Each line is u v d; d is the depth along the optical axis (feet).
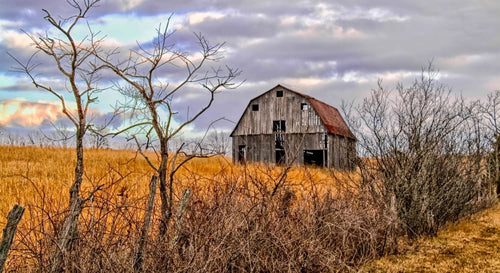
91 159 68.33
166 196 20.63
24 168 54.95
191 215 20.59
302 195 26.73
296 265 21.79
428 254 27.96
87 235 18.03
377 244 27.50
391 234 28.60
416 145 33.45
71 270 16.88
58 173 51.39
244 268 20.90
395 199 31.53
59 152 74.02
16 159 65.21
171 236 19.58
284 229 22.99
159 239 18.88
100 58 19.67
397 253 28.09
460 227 35.83
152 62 20.47
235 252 20.30
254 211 22.58
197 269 18.10
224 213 20.38
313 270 22.82
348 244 25.90
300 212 24.39
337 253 24.21
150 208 18.17
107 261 17.06
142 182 32.53
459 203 36.81
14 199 30.12
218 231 19.72
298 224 23.59
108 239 18.15
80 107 18.79
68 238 16.81
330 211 25.68
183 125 21.21
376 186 33.83
